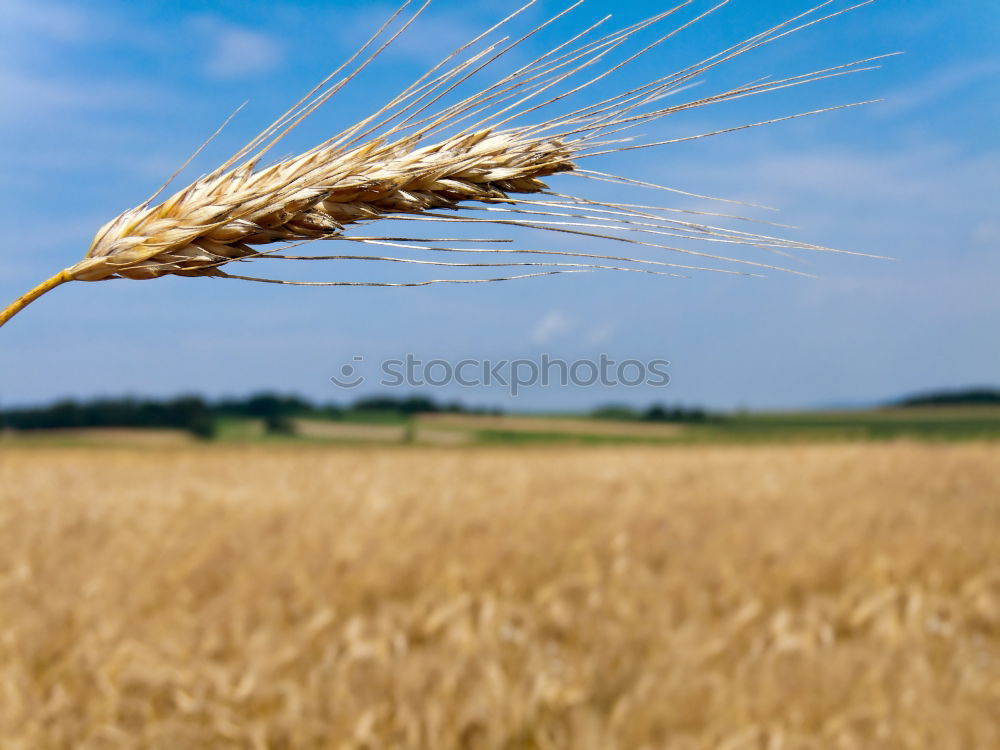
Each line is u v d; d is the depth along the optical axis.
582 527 8.03
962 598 5.74
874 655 4.56
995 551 6.95
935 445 17.72
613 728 3.89
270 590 5.71
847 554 6.84
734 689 4.07
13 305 1.17
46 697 4.29
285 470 16.69
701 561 6.60
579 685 4.39
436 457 19.52
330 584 5.89
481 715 4.02
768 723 3.91
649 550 7.21
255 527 8.17
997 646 5.09
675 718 3.91
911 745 3.65
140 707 4.15
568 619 5.22
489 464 16.98
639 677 4.40
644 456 18.66
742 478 13.21
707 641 4.74
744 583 6.05
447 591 5.87
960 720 3.82
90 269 1.20
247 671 4.33
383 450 22.22
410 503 9.66
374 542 7.01
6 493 12.04
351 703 4.03
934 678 4.39
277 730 3.96
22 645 4.67
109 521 8.88
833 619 5.28
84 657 4.49
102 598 5.51
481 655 4.62
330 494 11.23
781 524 8.29
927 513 8.70
